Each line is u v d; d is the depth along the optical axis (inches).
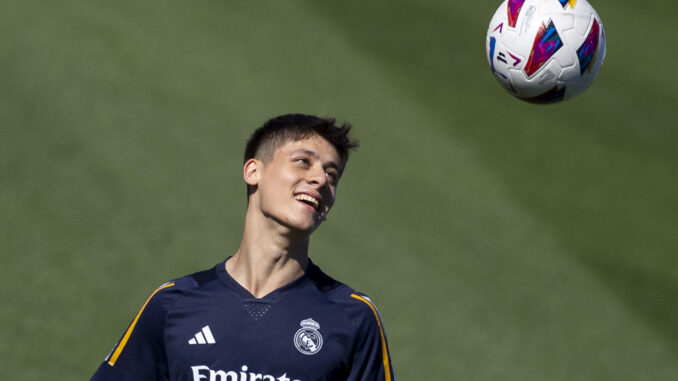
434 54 2153.1
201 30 1974.7
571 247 1460.4
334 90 1852.9
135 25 1907.0
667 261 1485.0
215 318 467.8
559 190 1657.2
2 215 1154.7
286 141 483.8
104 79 1614.2
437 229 1408.7
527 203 1573.6
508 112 1945.1
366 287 1206.9
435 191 1528.1
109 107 1515.7
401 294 1213.1
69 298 1035.3
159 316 473.4
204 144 1483.8
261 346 460.4
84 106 1489.9
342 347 466.9
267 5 2197.3
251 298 473.7
